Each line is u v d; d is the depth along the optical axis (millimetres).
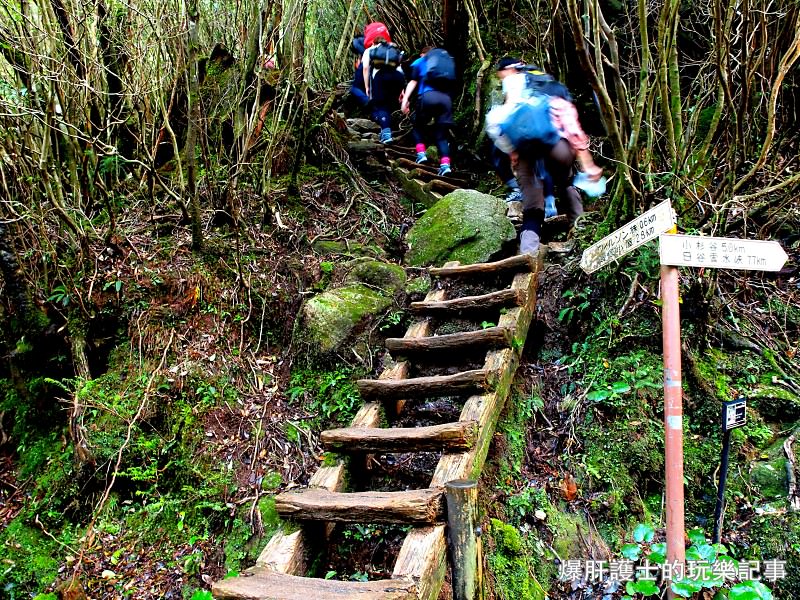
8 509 2902
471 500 2090
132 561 2588
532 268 3414
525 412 3029
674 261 2129
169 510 2727
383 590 1813
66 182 3543
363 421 2721
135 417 2885
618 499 2662
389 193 4988
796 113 3766
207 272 3521
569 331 3367
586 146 3578
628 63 4309
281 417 3072
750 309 3230
